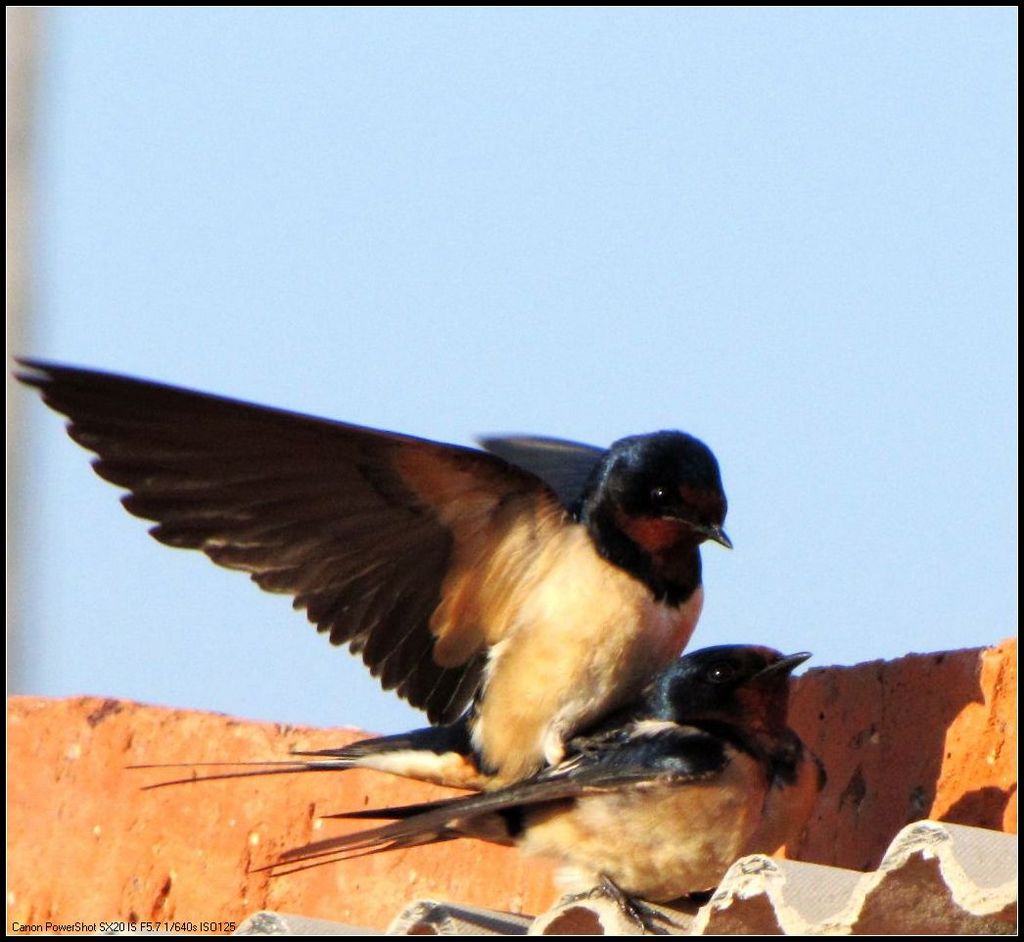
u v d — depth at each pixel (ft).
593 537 38.42
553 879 37.58
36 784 44.52
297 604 37.60
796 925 26.32
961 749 33.50
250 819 41.57
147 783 42.93
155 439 35.65
